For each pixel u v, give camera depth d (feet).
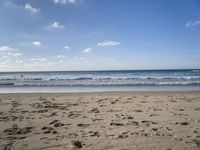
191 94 40.52
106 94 41.16
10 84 74.49
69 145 12.16
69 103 29.58
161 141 12.79
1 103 30.04
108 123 17.33
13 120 18.76
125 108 24.79
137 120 18.35
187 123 17.24
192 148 11.59
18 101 32.14
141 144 12.27
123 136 13.79
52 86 66.80
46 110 23.90
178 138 13.37
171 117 19.57
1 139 13.42
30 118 19.57
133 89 54.95
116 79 92.94
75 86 66.13
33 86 67.21
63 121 18.20
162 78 95.04
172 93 42.50
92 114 21.17
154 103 28.94
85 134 14.30
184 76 109.50
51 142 12.75
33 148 11.81
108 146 11.99
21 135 14.26
